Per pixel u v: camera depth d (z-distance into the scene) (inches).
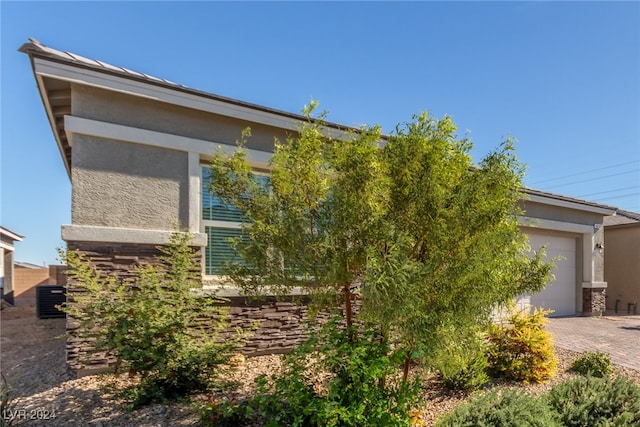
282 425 150.9
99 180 245.0
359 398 142.6
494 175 153.0
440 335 140.7
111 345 187.2
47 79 239.0
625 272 649.0
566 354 314.3
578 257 564.7
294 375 151.9
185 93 267.3
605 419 150.6
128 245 248.4
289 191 155.0
